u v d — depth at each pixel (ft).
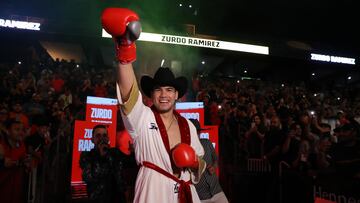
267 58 55.88
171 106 5.94
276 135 20.48
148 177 5.36
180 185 5.46
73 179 16.58
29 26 42.11
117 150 14.39
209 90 39.63
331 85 58.75
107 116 18.02
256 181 19.34
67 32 43.42
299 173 15.75
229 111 29.96
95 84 36.55
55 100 29.81
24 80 33.30
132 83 5.13
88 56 60.90
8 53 52.85
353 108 41.78
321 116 33.30
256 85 52.16
